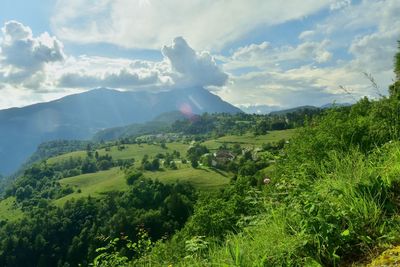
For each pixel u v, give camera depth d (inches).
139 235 338.6
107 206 5344.5
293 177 237.9
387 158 224.4
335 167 245.1
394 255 134.9
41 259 4650.6
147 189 5516.7
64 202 6525.6
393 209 165.9
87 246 4350.4
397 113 303.7
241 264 153.0
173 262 235.8
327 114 366.9
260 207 235.5
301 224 164.2
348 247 151.9
